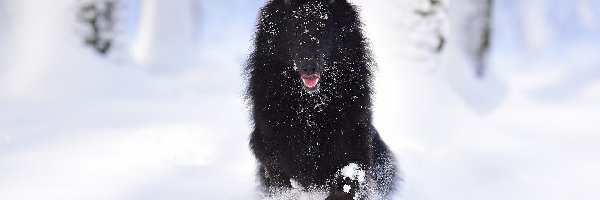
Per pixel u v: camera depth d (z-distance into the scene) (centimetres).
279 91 470
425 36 907
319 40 445
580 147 830
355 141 472
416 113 870
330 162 474
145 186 569
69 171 612
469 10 1171
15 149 702
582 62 1938
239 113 984
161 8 1493
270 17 471
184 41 1553
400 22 908
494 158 747
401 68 900
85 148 716
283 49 462
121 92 1085
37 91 1020
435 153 755
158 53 1473
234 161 697
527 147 820
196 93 1184
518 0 2202
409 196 575
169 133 803
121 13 1180
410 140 816
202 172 636
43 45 1068
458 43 1123
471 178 650
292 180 498
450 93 916
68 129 814
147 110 970
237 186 583
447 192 594
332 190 479
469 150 780
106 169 627
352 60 471
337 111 467
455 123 877
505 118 1012
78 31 1114
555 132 937
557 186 620
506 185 622
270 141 478
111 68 1127
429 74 909
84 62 1092
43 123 845
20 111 914
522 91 1367
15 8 1085
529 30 2177
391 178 559
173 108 1007
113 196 530
